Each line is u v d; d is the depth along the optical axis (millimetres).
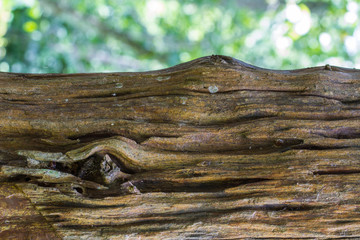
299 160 2967
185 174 3037
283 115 3176
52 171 2906
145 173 3049
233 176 2988
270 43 12195
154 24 12484
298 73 3439
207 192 2945
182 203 2914
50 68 9922
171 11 12484
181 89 3295
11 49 9523
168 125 3172
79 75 3559
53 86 3389
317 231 2852
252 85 3295
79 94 3367
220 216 2881
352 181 2904
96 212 2850
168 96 3275
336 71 3467
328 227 2844
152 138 3123
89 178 2990
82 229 2846
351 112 3164
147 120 3229
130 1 11766
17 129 3182
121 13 11680
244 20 12734
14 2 9484
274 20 12422
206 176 3010
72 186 2904
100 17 11266
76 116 3217
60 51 9992
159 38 12117
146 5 12141
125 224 2877
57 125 3176
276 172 2945
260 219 2883
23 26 9500
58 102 3316
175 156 3088
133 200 2902
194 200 2928
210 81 3289
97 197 2889
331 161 2953
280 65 11719
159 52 12203
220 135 3162
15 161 2979
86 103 3303
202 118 3223
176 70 3465
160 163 3092
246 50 12422
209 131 3154
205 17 12789
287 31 11695
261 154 3029
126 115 3223
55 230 2834
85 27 10945
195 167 3039
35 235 2824
